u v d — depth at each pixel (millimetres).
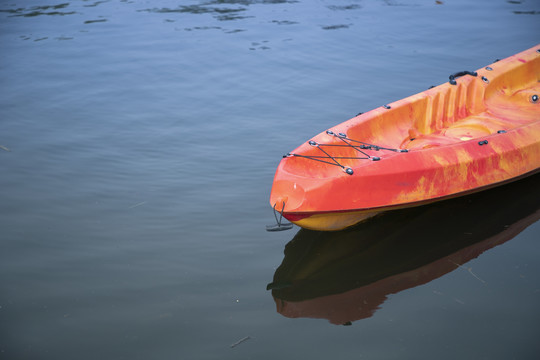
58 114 6469
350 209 4328
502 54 7945
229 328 3600
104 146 5816
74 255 4234
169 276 4039
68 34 8844
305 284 4020
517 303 3750
